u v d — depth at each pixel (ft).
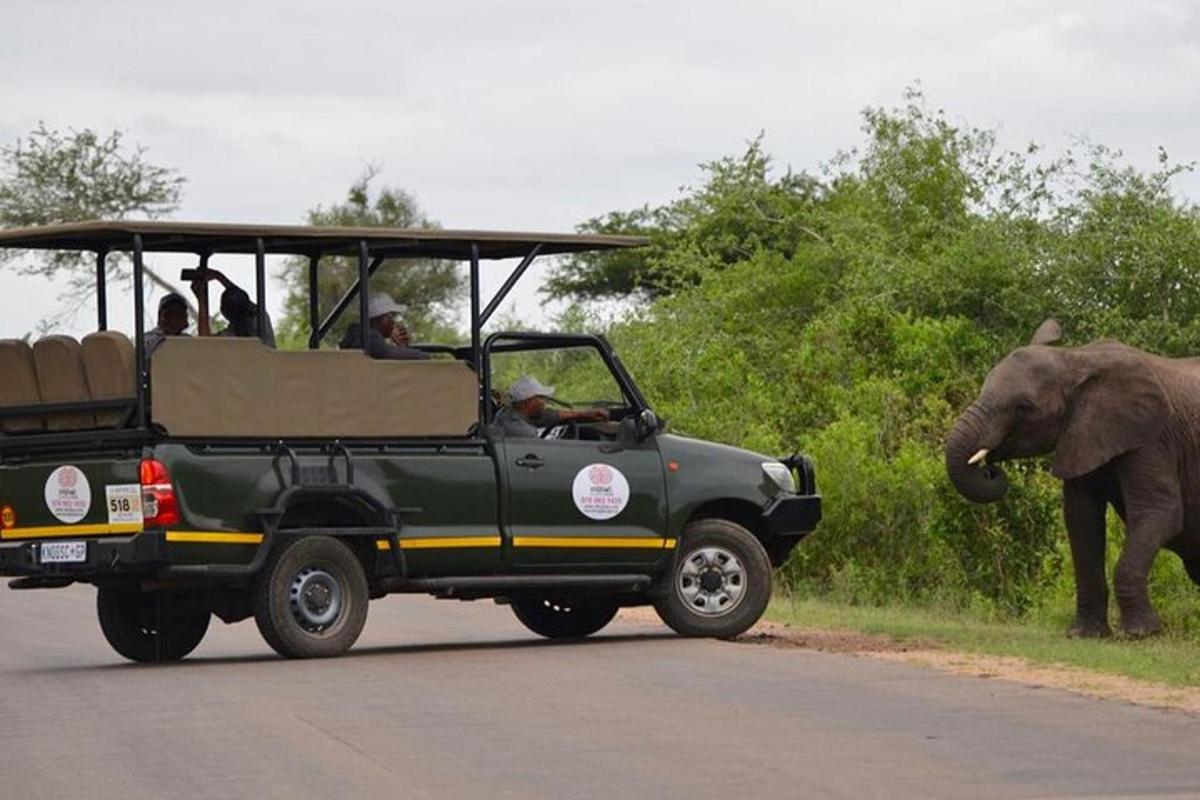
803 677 111.04
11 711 102.89
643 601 139.33
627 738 90.02
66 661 132.16
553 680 110.42
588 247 132.36
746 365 230.89
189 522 120.37
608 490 132.67
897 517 186.19
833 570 185.98
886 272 227.81
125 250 131.95
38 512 124.26
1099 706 99.09
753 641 134.21
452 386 128.88
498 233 129.08
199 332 128.98
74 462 122.72
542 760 84.53
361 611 125.08
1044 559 172.04
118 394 121.90
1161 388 138.51
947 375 206.18
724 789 77.71
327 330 136.36
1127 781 78.69
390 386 127.03
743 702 101.09
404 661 121.49
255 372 123.24
